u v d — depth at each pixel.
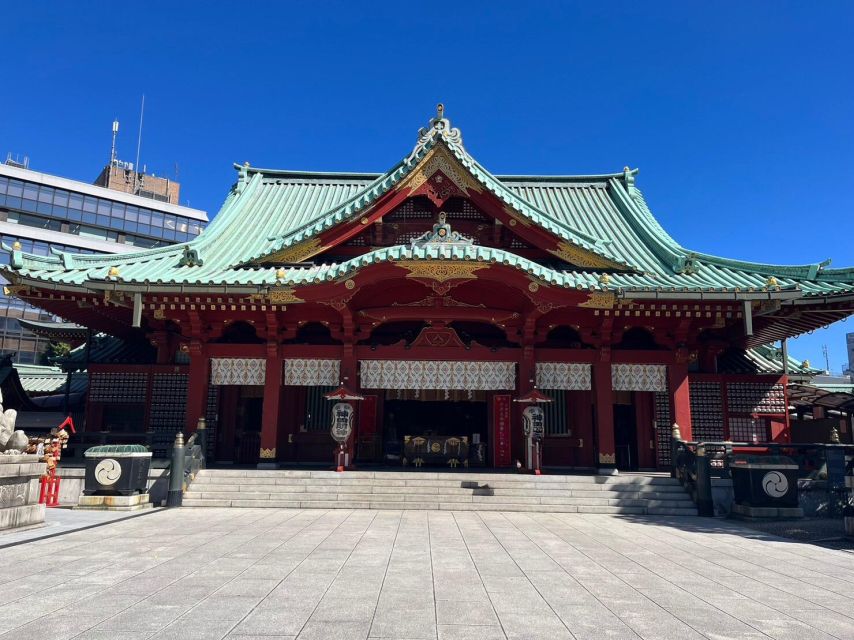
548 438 22.81
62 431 16.56
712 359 22.20
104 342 26.00
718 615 6.72
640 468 21.97
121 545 10.43
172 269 20.52
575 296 18.38
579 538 11.88
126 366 22.19
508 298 19.61
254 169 29.89
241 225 25.45
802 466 16.20
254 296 18.48
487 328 22.55
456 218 21.88
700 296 17.84
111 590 7.43
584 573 8.70
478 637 5.88
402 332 22.58
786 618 6.64
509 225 20.83
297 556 9.60
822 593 7.73
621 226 26.03
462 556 9.80
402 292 19.83
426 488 17.05
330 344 21.14
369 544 10.78
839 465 15.84
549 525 13.63
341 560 9.32
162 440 21.22
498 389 20.08
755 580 8.41
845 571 9.07
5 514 11.28
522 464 20.50
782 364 23.91
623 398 22.88
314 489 16.95
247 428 23.09
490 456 21.28
